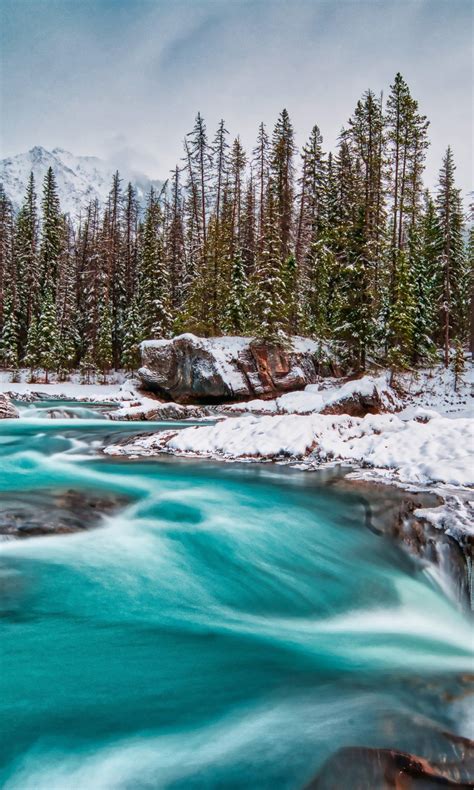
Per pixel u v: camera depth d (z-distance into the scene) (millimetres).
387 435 11523
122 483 10086
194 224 41125
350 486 9055
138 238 52594
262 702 3977
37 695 4016
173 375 28828
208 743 3455
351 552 7113
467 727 3627
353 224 28391
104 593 5809
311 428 12648
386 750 3176
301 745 3381
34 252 49156
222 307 34469
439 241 34969
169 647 4883
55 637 4887
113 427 18875
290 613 5859
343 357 29156
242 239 41625
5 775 3184
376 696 4059
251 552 7145
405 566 6727
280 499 8797
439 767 3053
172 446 13781
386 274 29516
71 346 42375
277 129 36938
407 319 27547
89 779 3164
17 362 42531
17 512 7613
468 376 30078
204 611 5762
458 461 9352
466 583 6113
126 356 39438
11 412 21922
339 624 5699
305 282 35781
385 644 5238
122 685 4191
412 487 8633
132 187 52188
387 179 30250
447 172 33125
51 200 50312
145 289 38500
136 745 3451
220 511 8438
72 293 46781
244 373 27766
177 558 6836
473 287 34781
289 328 31562
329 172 32656
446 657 4961
